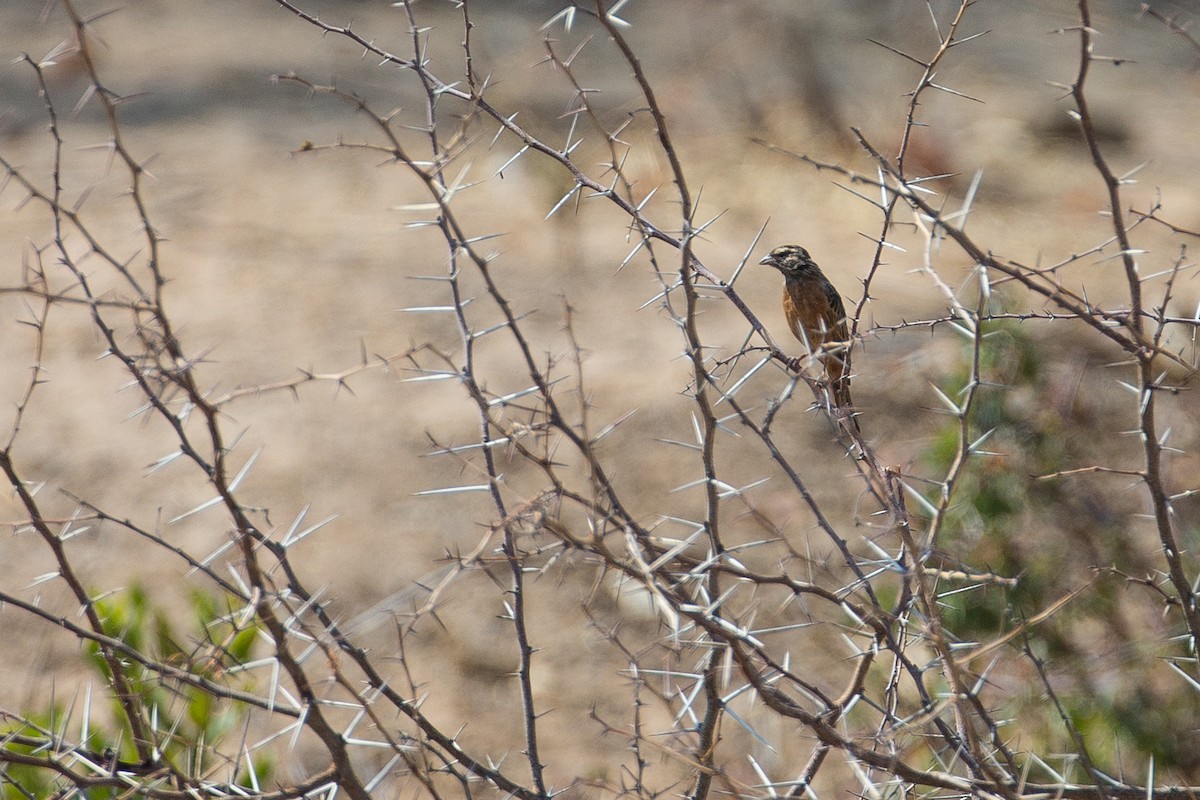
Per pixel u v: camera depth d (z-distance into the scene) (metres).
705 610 4.23
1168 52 30.33
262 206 20.06
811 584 4.65
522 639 5.20
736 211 20.52
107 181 20.70
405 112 24.06
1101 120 25.70
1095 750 7.87
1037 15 32.94
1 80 24.92
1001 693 8.16
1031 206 21.59
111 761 4.88
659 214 20.27
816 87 24.78
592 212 20.55
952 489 5.02
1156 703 8.09
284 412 14.80
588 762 9.88
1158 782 7.82
